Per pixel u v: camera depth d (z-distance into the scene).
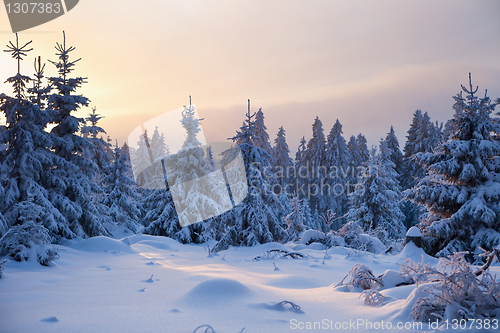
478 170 15.23
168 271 8.05
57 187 16.33
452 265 3.87
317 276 7.59
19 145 14.84
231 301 4.27
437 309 3.41
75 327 3.23
